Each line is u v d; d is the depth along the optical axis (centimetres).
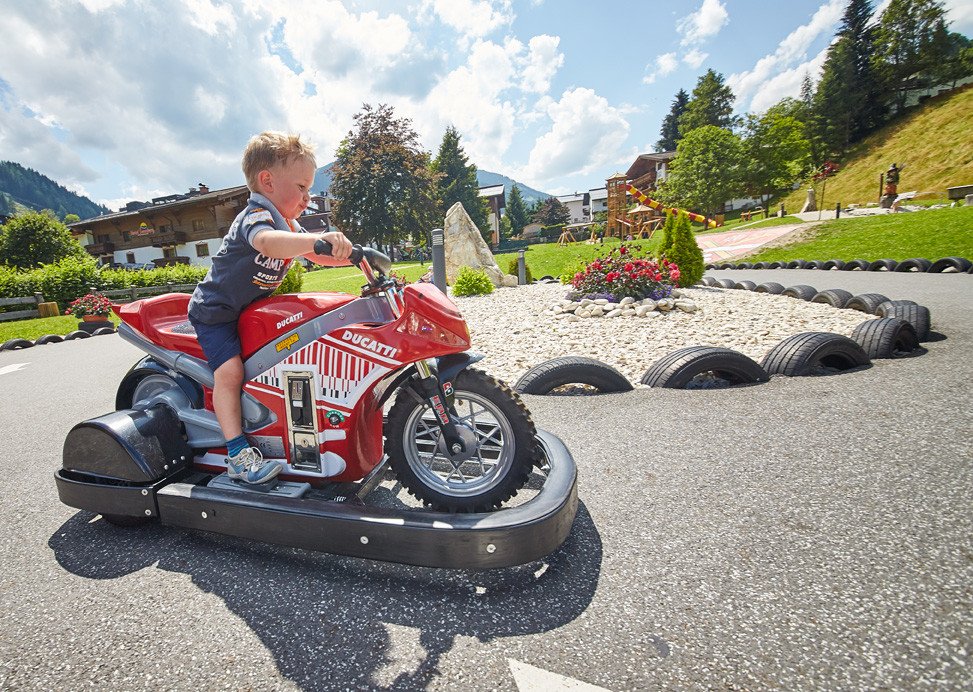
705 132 4481
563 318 677
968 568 166
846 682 127
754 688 127
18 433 391
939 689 123
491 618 159
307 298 204
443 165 6369
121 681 140
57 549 212
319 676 138
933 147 4184
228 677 140
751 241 2162
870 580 163
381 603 169
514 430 188
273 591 178
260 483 203
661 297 726
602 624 153
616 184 4416
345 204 4431
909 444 258
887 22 5603
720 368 384
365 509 182
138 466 208
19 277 1434
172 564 197
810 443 269
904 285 869
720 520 204
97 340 984
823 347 394
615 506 220
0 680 142
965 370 369
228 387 204
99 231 4562
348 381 196
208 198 3878
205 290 203
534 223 8856
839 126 5534
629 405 350
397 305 189
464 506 192
